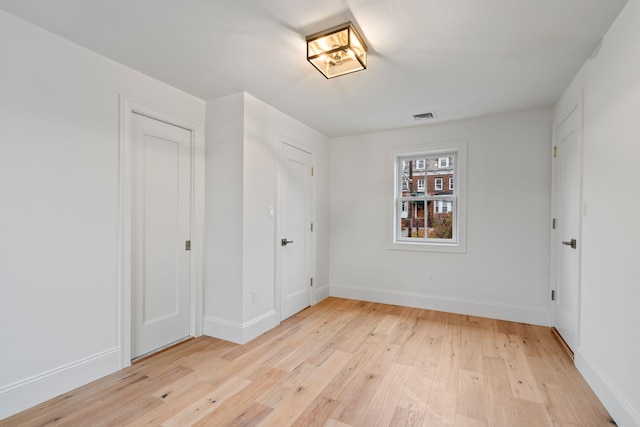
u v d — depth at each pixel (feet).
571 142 8.23
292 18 5.55
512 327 10.14
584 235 7.05
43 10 5.38
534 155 10.44
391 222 12.82
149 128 8.11
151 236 8.21
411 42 6.29
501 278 10.93
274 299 10.28
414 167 12.85
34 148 5.86
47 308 6.04
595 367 6.35
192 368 7.37
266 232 9.91
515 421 5.52
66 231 6.32
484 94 9.03
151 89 7.99
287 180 11.07
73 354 6.42
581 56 6.79
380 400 6.14
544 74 7.68
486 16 5.44
